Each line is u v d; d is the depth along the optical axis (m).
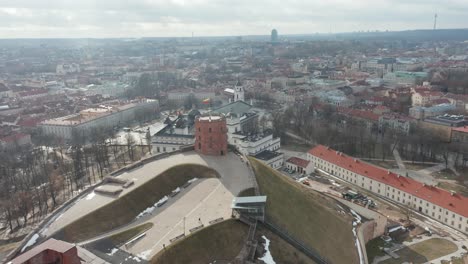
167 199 143.12
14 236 169.38
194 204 137.50
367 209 172.25
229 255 113.88
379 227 169.38
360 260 140.25
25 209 188.75
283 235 127.44
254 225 125.44
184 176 157.50
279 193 154.75
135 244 111.88
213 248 114.06
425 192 192.00
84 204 133.25
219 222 122.31
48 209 198.88
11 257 103.81
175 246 109.56
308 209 154.50
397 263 149.50
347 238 149.88
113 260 103.75
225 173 161.62
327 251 133.38
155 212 133.50
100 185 148.38
